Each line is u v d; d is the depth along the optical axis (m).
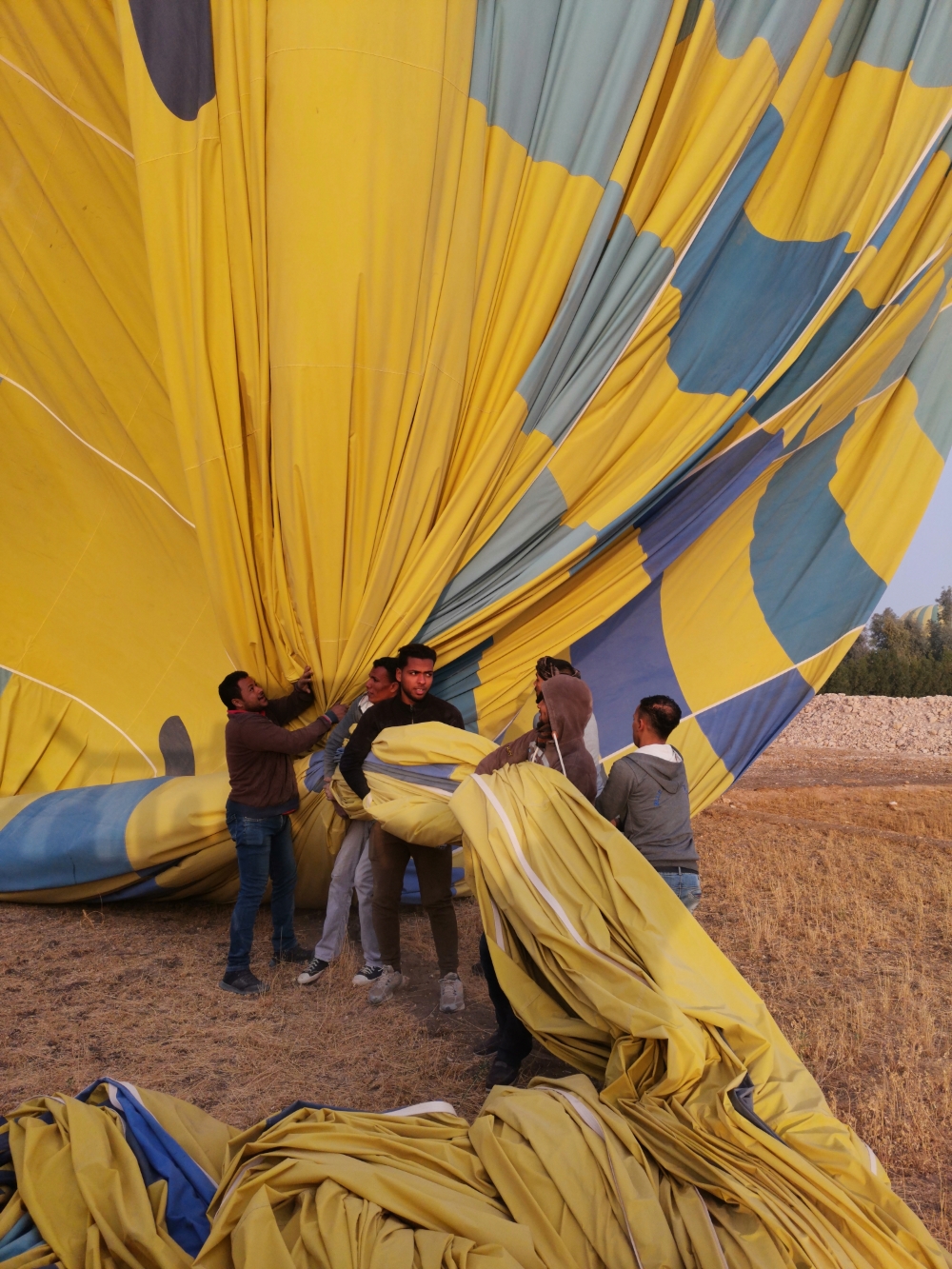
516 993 3.70
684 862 3.98
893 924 6.27
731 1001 3.50
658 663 7.25
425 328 5.32
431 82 5.08
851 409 7.77
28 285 6.88
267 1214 2.61
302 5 4.93
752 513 7.66
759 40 6.24
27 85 6.32
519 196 5.79
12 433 7.29
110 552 7.55
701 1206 2.70
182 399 5.42
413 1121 3.19
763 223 6.99
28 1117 3.08
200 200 5.16
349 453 5.27
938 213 7.29
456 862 6.43
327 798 5.13
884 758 15.03
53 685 7.51
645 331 6.20
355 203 5.00
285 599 5.58
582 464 6.03
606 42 5.81
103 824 5.95
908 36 7.08
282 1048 4.24
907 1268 2.64
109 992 4.84
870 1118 3.72
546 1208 2.76
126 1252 2.60
